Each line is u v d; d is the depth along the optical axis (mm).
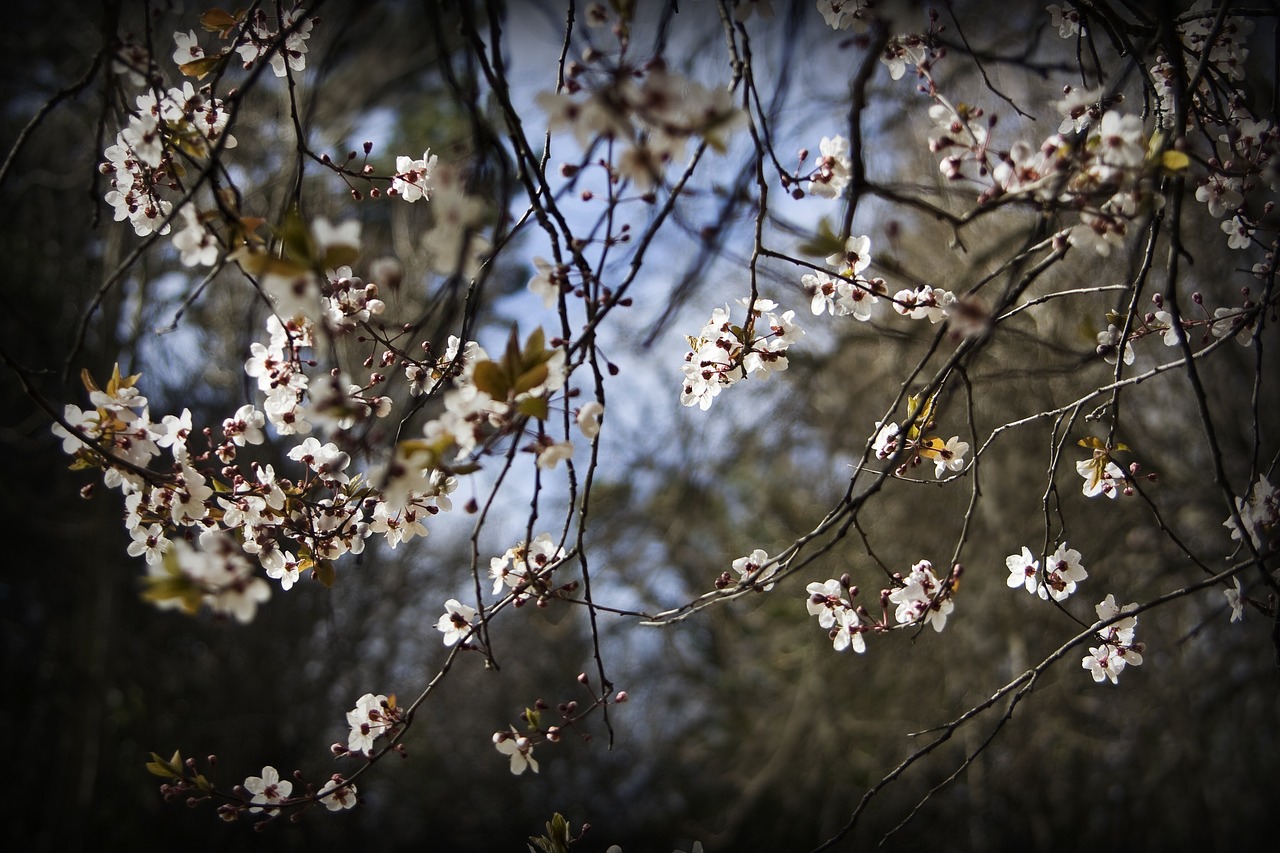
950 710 9188
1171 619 7676
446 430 1602
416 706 2225
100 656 9320
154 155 2000
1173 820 8555
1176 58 1936
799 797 10750
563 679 13219
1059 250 1761
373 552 11609
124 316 8664
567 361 1727
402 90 7477
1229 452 6980
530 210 1944
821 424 8867
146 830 10258
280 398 2244
